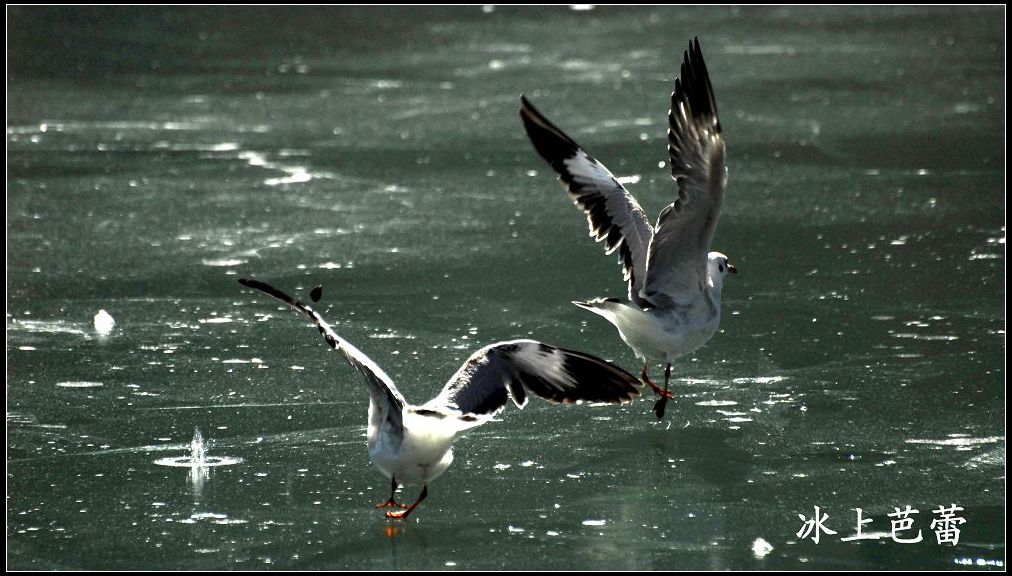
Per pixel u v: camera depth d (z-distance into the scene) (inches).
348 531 405.4
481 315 588.1
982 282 618.8
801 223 708.7
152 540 399.2
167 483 437.1
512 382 366.9
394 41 1202.0
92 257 666.8
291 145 873.5
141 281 634.8
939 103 965.2
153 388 514.0
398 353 544.4
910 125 905.5
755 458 455.2
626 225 478.6
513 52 1157.7
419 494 430.3
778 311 586.9
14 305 601.6
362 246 681.6
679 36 1220.5
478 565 384.5
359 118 938.1
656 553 391.2
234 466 450.3
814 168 812.0
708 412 492.4
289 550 393.1
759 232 695.7
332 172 815.7
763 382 517.0
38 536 401.7
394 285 626.8
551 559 388.2
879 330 564.1
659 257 454.3
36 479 439.5
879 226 702.5
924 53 1136.8
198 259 665.0
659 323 455.5
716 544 396.8
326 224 718.5
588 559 388.2
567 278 636.1
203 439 470.9
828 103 969.5
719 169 415.8
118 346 554.9
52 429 477.4
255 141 883.4
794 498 425.7
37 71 1079.6
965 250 664.4
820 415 487.2
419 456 368.5
